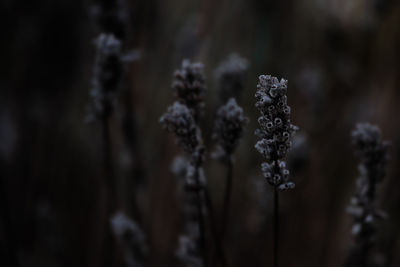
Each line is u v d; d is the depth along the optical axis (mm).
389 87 826
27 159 876
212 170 883
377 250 653
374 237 532
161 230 807
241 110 497
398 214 680
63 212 840
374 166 516
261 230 644
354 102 843
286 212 730
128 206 694
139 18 857
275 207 458
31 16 957
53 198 855
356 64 853
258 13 936
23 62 947
